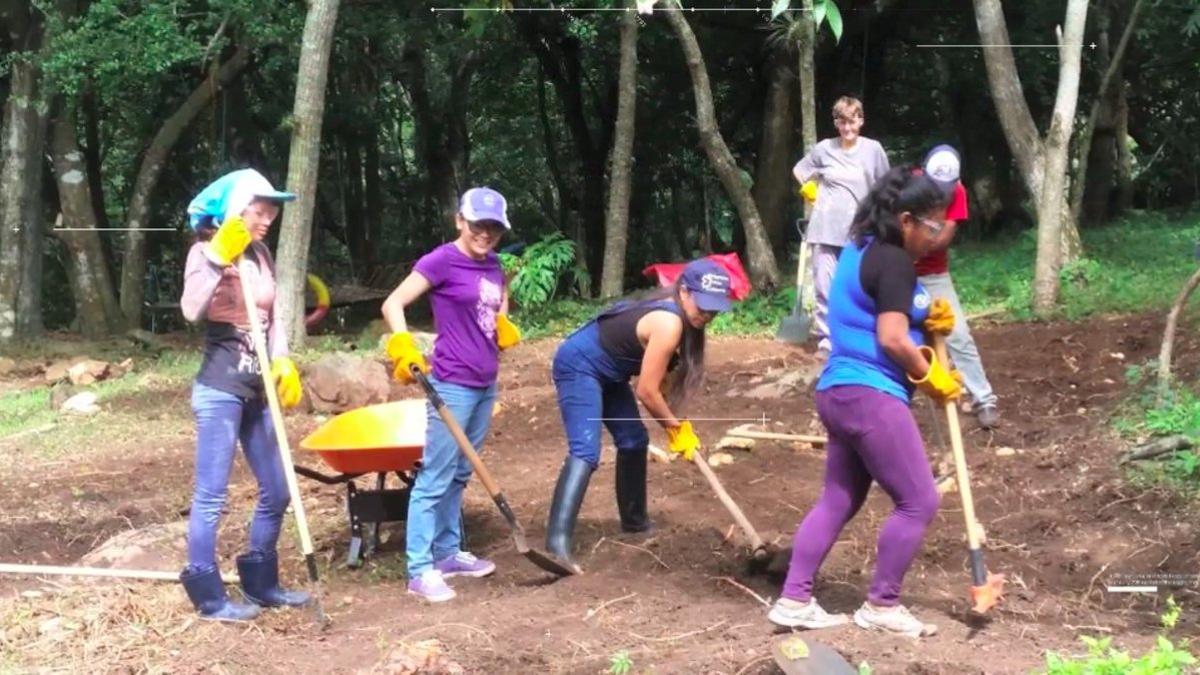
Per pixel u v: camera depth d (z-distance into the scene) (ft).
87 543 22.81
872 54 73.26
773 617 15.15
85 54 51.34
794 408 27.86
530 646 14.94
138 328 64.44
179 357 51.21
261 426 16.67
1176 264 44.62
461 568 18.31
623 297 52.65
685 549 18.83
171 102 73.00
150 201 65.10
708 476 17.67
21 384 48.03
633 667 14.12
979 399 24.48
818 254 26.86
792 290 44.47
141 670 14.69
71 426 34.30
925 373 14.34
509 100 92.07
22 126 58.65
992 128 76.02
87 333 63.57
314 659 14.85
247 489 24.68
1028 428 24.44
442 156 82.12
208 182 78.18
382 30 66.28
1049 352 30.53
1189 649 14.60
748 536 17.53
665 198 94.53
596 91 78.69
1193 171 95.45
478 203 17.21
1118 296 35.81
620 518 20.15
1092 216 70.95
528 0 66.59
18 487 26.84
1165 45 73.31
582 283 56.80
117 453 30.25
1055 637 14.98
